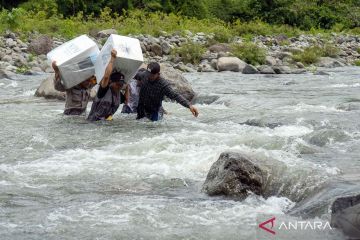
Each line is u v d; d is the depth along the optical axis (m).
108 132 15.96
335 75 35.78
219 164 10.91
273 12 72.56
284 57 45.41
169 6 66.69
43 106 20.94
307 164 11.61
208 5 72.62
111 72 17.20
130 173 11.98
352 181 10.40
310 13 77.00
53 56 18.08
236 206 9.88
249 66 36.94
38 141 14.80
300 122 16.62
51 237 8.48
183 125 17.05
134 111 19.05
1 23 46.44
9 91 26.12
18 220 9.22
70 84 18.22
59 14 59.56
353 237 8.19
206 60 41.72
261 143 13.79
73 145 14.45
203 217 9.27
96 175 11.85
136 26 52.97
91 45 18.19
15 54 38.69
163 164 12.52
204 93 23.58
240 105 20.95
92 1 63.97
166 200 10.23
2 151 13.84
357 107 19.34
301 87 28.06
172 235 8.50
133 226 8.88
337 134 14.55
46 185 11.20
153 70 17.39
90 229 8.77
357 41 61.81
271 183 10.80
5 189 10.89
